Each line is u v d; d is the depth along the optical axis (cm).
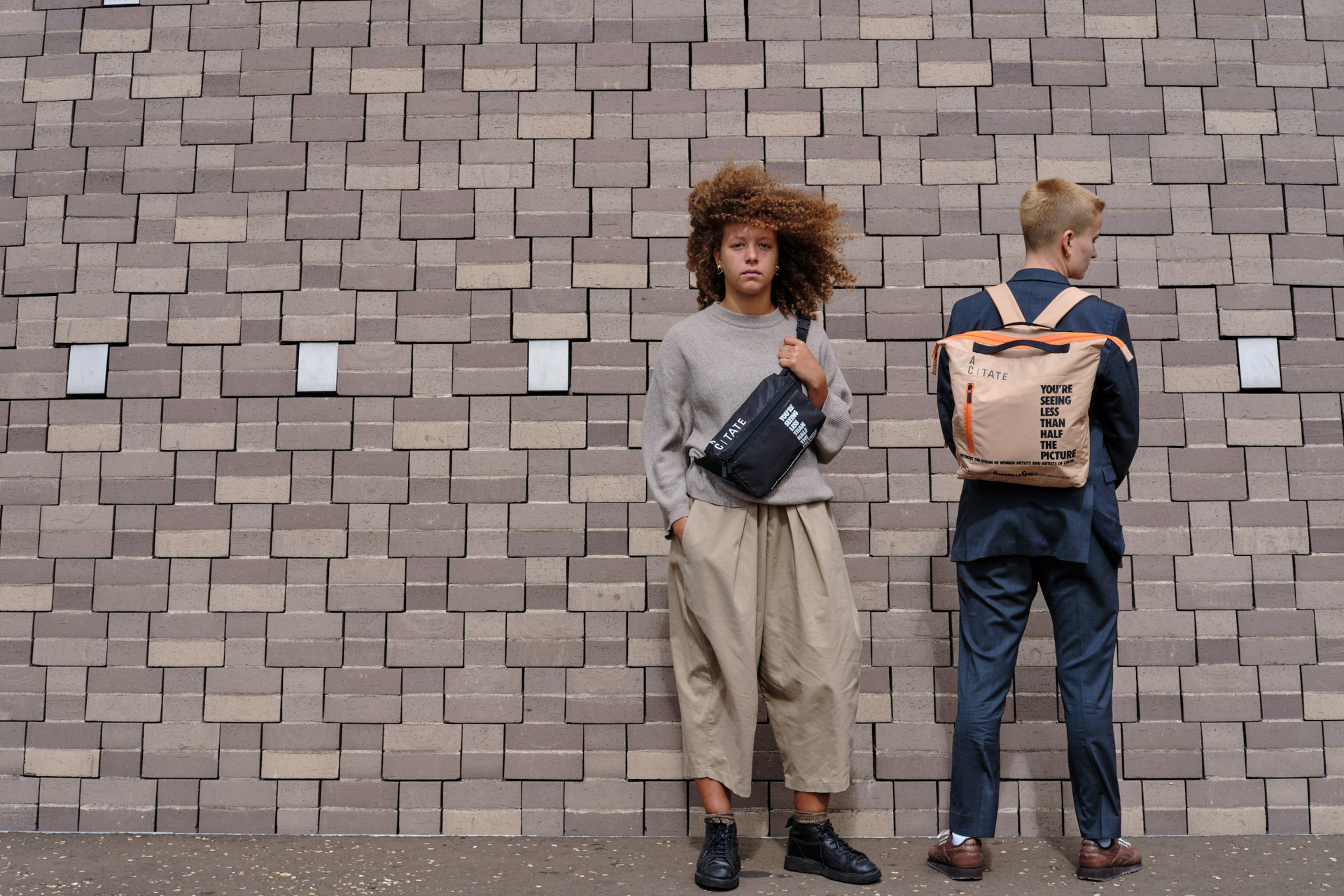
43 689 303
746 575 247
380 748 297
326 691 300
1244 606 299
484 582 303
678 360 258
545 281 315
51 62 331
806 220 265
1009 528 242
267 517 308
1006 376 232
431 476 308
